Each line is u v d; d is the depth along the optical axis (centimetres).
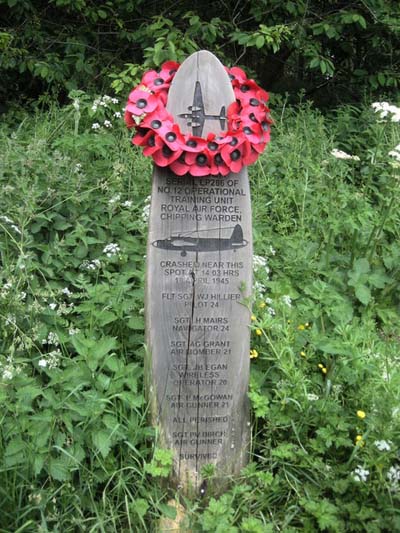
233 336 162
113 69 386
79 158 262
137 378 168
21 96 394
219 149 153
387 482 145
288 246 230
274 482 155
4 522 139
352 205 251
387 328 213
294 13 368
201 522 149
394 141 289
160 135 151
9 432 145
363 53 418
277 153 285
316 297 199
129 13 394
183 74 155
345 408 166
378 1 381
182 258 158
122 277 199
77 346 163
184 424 163
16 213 206
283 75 447
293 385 163
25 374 161
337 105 397
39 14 399
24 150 258
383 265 236
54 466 144
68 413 150
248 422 165
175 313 159
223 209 158
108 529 145
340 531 143
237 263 160
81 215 227
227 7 392
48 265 206
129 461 154
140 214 236
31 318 178
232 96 157
